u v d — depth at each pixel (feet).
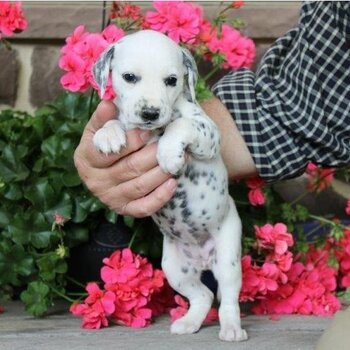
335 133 3.66
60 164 3.89
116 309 3.53
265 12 4.79
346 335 2.77
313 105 3.65
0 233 3.93
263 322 3.61
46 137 4.06
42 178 3.88
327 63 3.64
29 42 4.73
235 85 3.74
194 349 3.11
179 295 3.84
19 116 4.42
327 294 3.85
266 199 4.07
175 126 3.10
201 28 4.00
